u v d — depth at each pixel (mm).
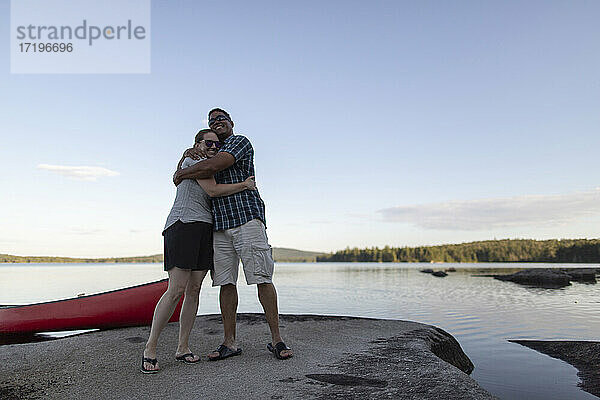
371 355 3238
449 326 7395
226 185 3090
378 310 10141
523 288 18438
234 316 3283
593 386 3443
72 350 3400
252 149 3342
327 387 2439
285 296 14531
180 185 3105
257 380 2586
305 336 3994
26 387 2553
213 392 2379
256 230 3141
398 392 2340
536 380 3650
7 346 3531
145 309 4496
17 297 12523
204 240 3092
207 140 3223
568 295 14539
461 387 2414
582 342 4914
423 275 35781
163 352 3342
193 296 3115
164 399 2289
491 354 4801
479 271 45312
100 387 2525
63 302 4371
